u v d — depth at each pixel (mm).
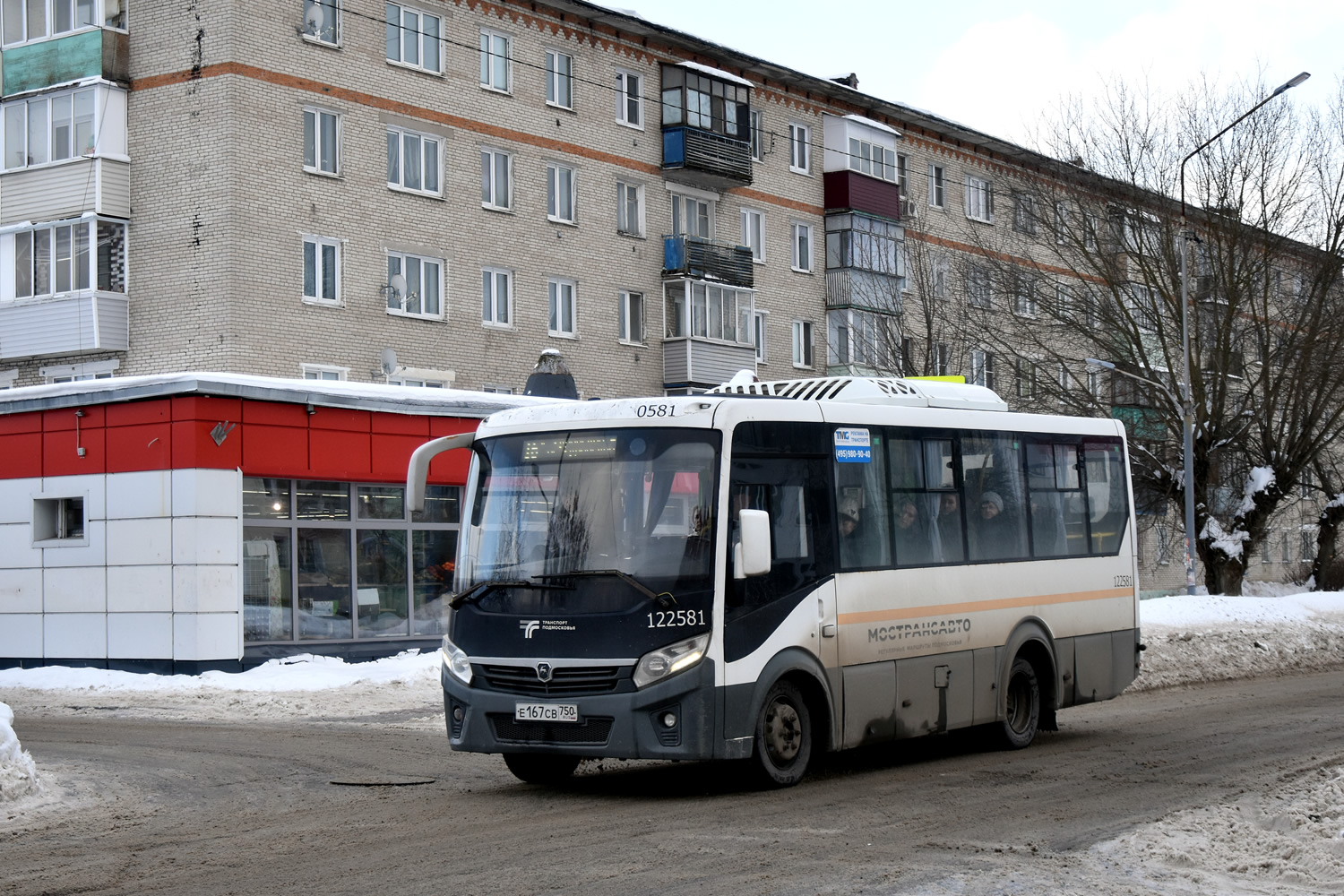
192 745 14930
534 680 10766
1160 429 39156
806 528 11617
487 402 26219
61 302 33031
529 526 11125
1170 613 28359
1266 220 37719
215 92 32500
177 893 7812
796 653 11320
